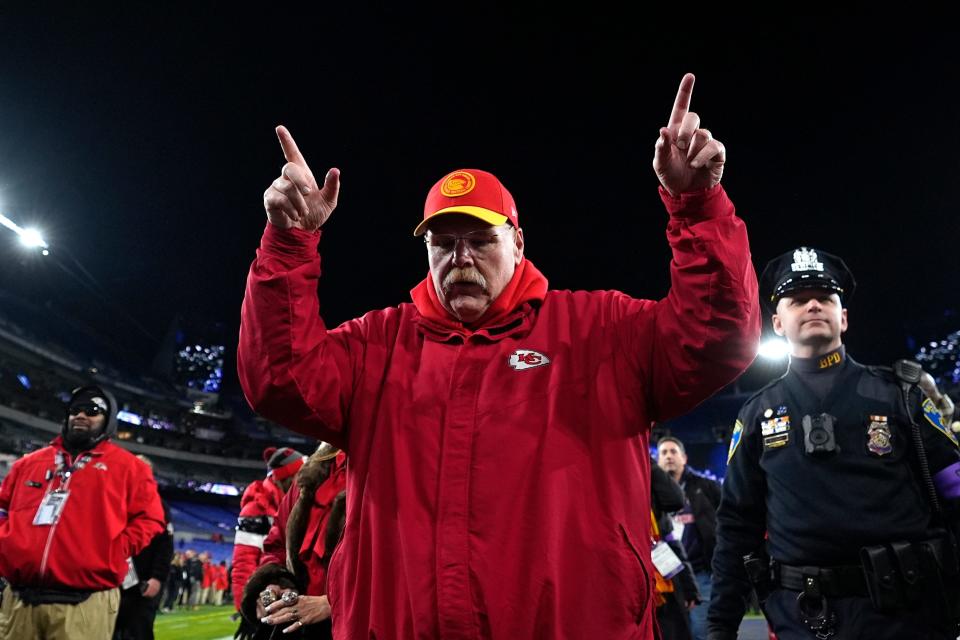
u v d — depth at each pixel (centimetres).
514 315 185
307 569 302
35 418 3572
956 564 248
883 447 262
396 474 169
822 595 259
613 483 162
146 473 485
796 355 296
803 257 304
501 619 150
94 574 441
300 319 171
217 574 2153
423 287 203
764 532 302
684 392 166
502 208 189
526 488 159
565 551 155
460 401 171
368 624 163
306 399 175
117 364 4969
